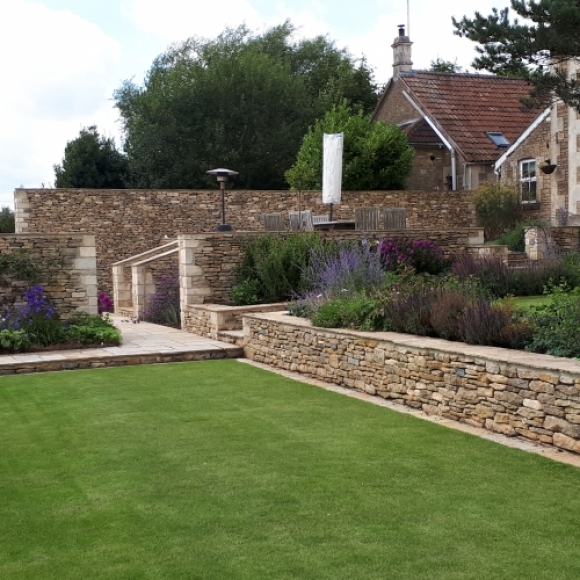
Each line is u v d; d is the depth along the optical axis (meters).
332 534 4.28
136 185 35.09
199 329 13.88
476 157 24.94
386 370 8.12
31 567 3.97
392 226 16.70
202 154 33.06
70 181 34.59
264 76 34.22
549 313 7.74
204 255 14.34
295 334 10.07
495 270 14.06
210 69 34.28
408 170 24.84
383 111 29.86
